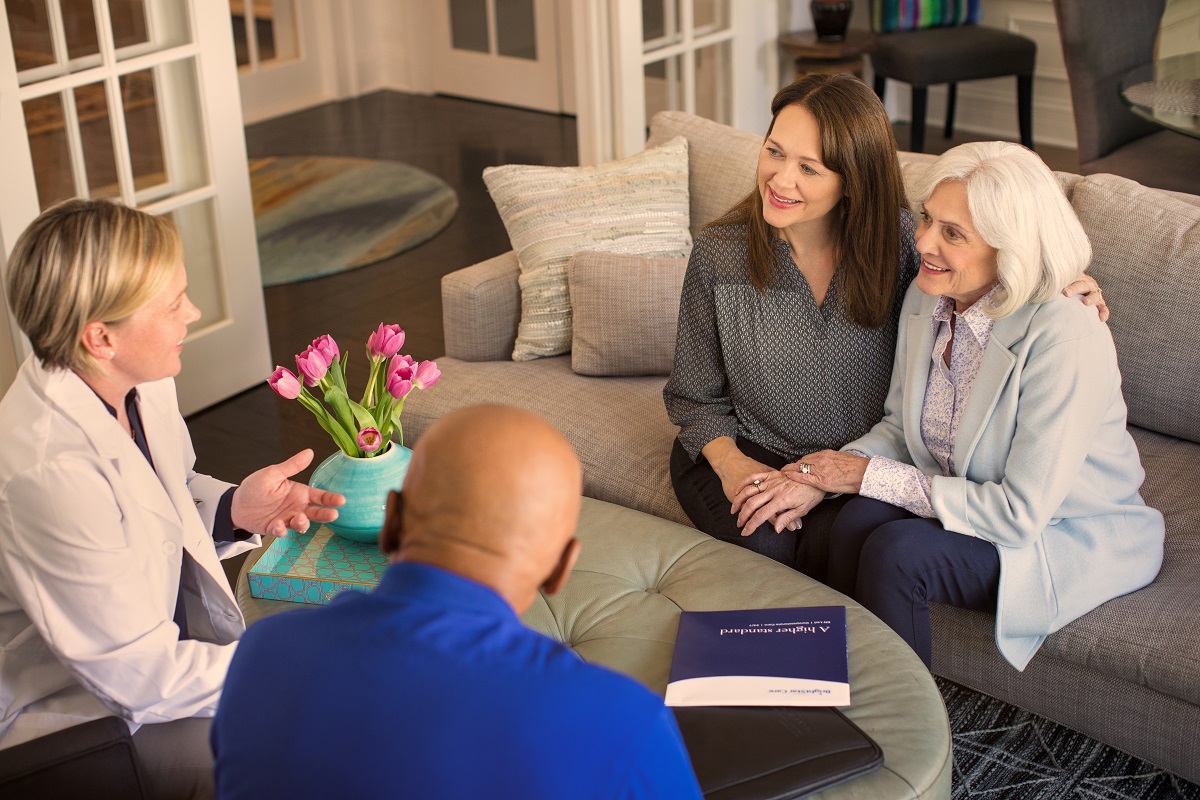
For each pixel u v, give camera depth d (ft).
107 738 4.90
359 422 6.63
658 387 9.15
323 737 3.37
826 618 6.12
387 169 19.26
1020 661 6.58
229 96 11.61
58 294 5.00
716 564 6.74
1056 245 6.22
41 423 5.15
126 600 5.20
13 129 9.76
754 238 7.50
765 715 5.51
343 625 3.53
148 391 5.94
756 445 7.86
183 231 11.68
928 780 5.33
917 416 7.07
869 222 7.13
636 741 3.34
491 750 3.27
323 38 22.71
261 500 6.31
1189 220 7.64
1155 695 6.41
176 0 11.09
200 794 5.48
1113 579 6.60
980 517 6.51
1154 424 7.93
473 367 9.50
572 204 9.66
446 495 3.60
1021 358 6.45
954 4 16.76
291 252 15.99
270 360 12.74
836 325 7.47
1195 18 14.44
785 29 16.74
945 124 18.78
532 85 21.98
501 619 3.52
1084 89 12.44
